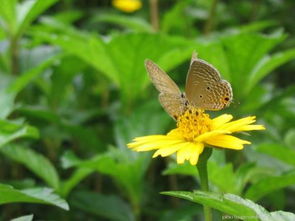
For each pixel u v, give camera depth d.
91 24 0.58
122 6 0.52
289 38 0.56
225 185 0.27
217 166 0.26
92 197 0.32
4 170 0.36
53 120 0.33
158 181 0.38
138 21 0.42
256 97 0.38
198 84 0.24
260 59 0.33
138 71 0.33
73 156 0.29
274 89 0.49
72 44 0.32
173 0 0.59
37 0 0.33
